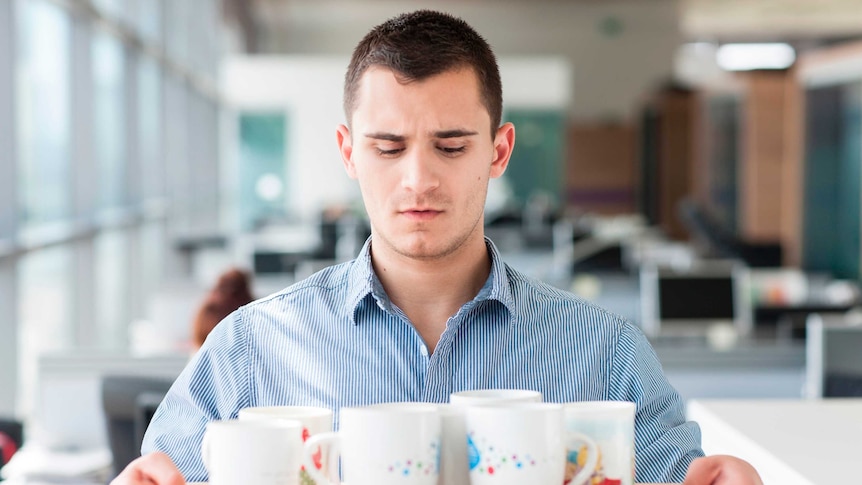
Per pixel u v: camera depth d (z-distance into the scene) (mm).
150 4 8859
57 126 6016
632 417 1026
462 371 1316
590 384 1338
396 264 1297
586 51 20547
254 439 959
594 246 8227
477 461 958
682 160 19516
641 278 6008
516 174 13117
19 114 4957
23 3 5078
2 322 4555
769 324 5844
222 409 1377
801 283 6551
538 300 1361
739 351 3957
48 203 5742
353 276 1350
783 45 12930
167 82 10008
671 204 19578
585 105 20703
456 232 1182
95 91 6762
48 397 3330
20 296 4867
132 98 7996
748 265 9211
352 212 12078
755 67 13000
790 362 3955
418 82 1138
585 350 1347
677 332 5438
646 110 20562
